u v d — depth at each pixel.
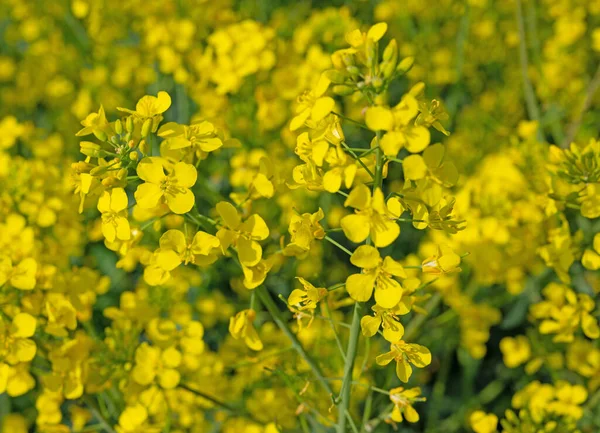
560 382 0.61
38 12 1.05
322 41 0.75
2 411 0.72
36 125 1.04
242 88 0.70
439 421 0.75
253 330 0.54
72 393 0.58
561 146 0.74
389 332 0.50
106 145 0.57
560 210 0.58
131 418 0.59
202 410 0.65
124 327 0.59
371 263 0.49
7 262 0.56
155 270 0.52
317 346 0.62
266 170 0.53
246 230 0.52
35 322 0.55
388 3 0.92
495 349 0.79
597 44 0.81
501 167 0.66
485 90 0.95
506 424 0.60
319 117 0.49
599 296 0.70
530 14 0.79
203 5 0.79
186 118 0.78
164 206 0.53
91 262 0.72
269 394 0.63
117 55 0.89
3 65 1.08
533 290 0.73
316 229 0.50
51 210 0.63
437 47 0.95
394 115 0.48
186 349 0.60
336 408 0.56
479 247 0.65
